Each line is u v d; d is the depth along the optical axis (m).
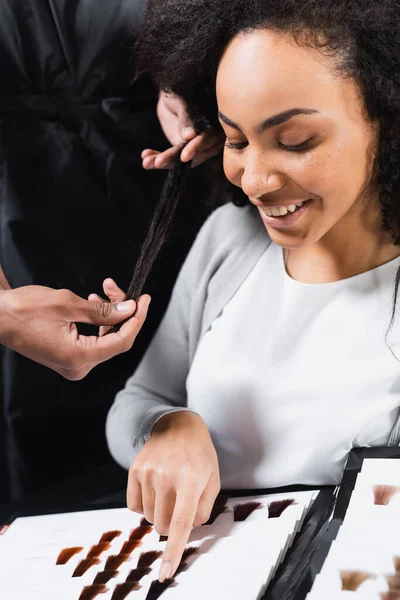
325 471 0.83
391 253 0.84
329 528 0.68
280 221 0.74
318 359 0.84
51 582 0.71
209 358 0.90
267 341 0.87
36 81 1.08
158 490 0.75
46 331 0.78
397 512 0.68
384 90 0.69
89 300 0.86
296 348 0.86
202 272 0.97
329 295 0.85
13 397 1.15
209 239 0.98
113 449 0.94
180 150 0.95
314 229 0.75
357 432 0.81
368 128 0.71
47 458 1.19
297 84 0.66
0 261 1.12
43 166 1.10
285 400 0.84
